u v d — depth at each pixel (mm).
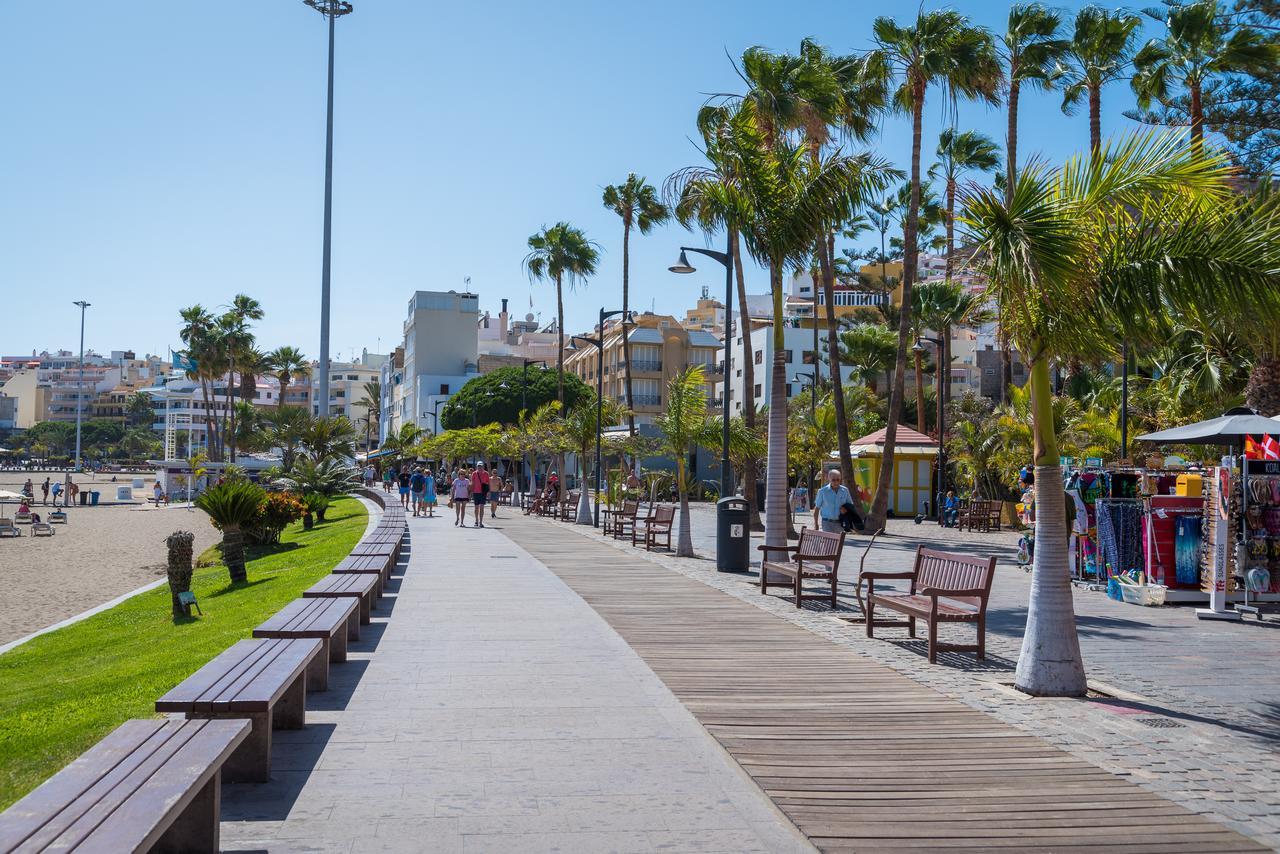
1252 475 13125
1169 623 11984
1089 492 16062
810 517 38219
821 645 9602
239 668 5789
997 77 26562
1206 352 24312
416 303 103812
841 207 15391
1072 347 7496
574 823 4578
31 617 19703
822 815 4738
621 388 79125
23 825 3227
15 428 198125
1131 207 7516
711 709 6863
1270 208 7180
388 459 86250
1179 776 5500
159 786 3615
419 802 4844
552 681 7719
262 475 45031
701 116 17359
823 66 22359
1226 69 29781
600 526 30219
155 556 33906
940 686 7797
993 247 7340
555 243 54594
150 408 174625
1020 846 4387
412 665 8320
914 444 40250
